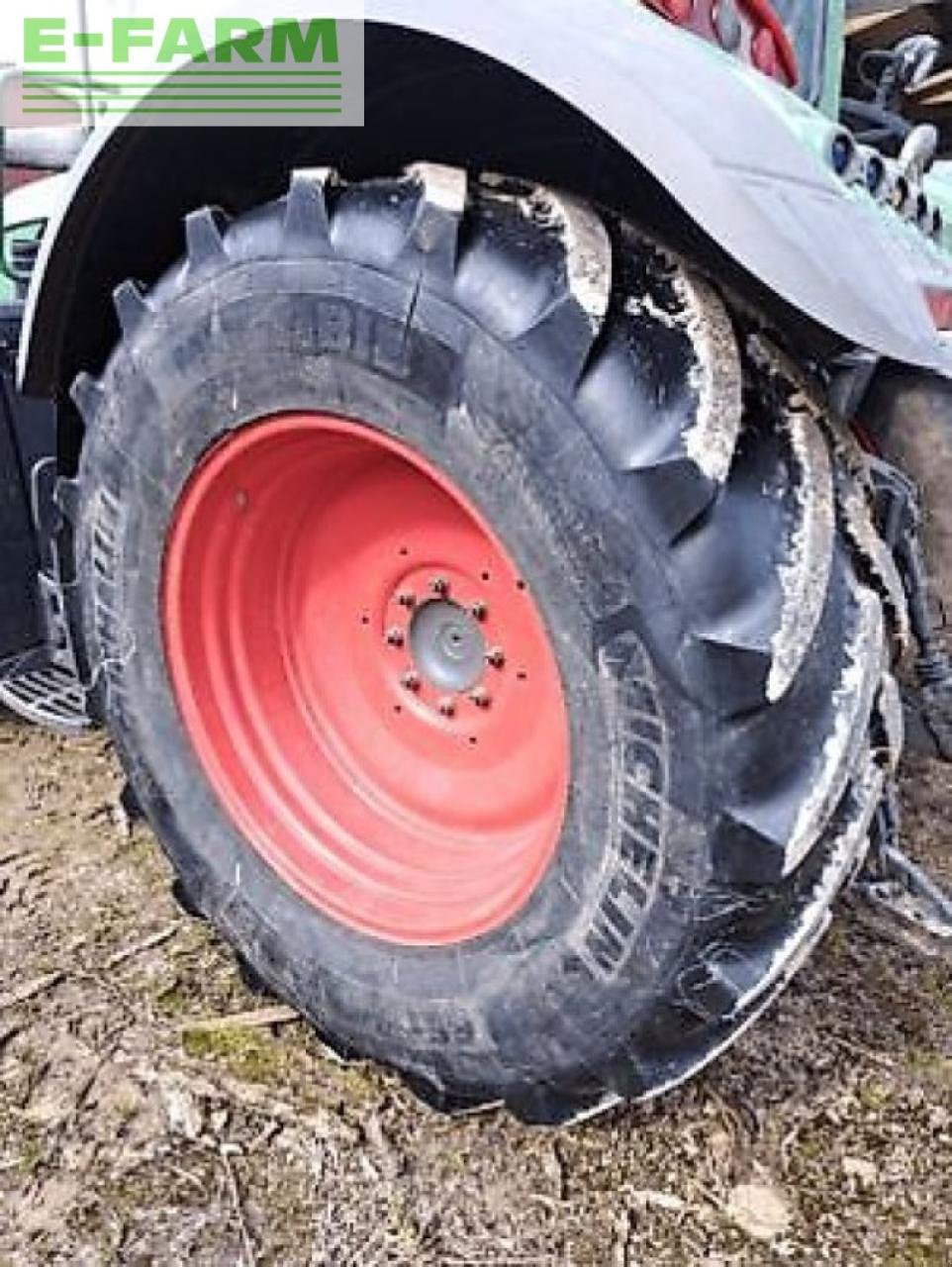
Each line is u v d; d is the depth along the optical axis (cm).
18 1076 192
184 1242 166
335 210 158
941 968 211
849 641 148
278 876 188
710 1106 185
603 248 146
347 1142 180
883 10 516
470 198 154
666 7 183
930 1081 189
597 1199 172
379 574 186
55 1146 180
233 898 192
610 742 148
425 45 155
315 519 187
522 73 146
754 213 136
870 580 155
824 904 153
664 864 147
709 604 141
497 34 140
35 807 261
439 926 173
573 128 164
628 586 143
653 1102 185
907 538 175
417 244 151
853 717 146
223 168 181
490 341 146
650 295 147
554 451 144
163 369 175
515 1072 166
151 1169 176
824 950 214
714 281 152
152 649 191
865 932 218
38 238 245
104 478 187
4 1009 205
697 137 137
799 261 136
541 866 160
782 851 144
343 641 194
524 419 145
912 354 145
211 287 168
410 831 188
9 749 283
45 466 232
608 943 154
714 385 143
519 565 150
